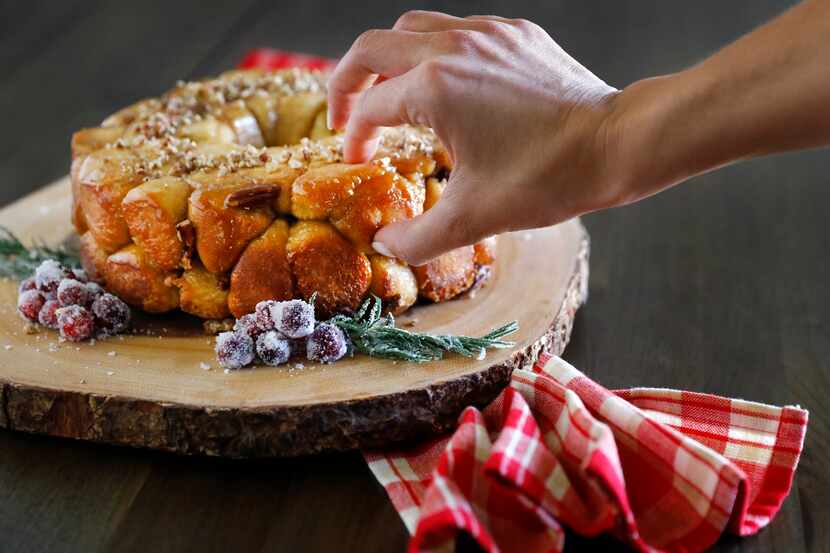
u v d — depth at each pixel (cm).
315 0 162
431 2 161
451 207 79
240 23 152
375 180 85
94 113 127
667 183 75
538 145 76
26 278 92
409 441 81
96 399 79
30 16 157
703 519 74
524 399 78
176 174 87
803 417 78
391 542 75
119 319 86
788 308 95
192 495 78
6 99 130
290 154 89
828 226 106
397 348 83
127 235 87
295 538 75
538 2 162
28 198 104
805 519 76
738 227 106
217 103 98
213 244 84
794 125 70
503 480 72
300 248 84
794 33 70
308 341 82
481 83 77
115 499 78
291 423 79
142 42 146
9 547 75
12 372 82
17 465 80
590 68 135
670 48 142
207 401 79
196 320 88
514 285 91
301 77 104
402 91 79
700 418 80
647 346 91
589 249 103
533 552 73
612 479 71
